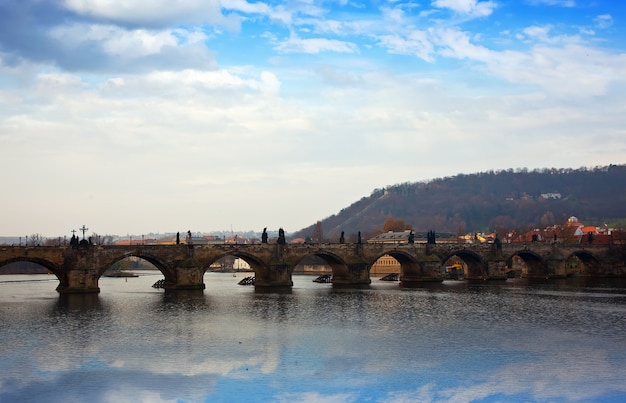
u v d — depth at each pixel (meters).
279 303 155.62
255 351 93.12
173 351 93.25
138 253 186.12
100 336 105.69
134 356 89.88
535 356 89.94
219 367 83.38
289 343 99.31
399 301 160.12
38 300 164.25
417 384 75.56
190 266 192.12
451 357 89.12
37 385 74.94
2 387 74.19
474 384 75.56
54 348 95.50
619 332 109.62
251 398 70.38
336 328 114.00
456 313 134.88
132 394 71.62
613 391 72.81
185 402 69.19
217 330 111.69
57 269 176.38
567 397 70.81
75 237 179.88
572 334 107.50
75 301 161.62
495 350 93.88
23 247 169.38
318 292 188.75
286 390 73.19
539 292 187.88
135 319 125.56
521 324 118.62
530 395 71.50
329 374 79.81
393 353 91.75
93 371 81.31
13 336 105.62
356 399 70.12
